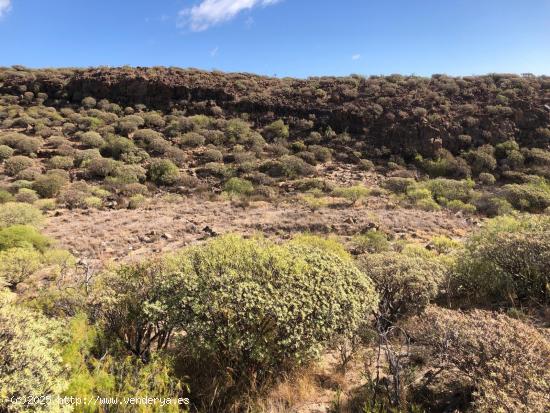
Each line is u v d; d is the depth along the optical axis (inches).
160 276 158.9
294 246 186.2
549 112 1284.4
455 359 127.6
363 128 1336.1
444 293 243.8
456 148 1224.8
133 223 619.8
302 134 1350.9
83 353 125.1
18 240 399.5
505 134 1236.5
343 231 565.9
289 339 132.4
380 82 1589.6
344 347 161.9
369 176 1104.2
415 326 152.7
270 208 781.9
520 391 106.1
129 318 152.1
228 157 1182.3
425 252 381.7
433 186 948.6
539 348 124.3
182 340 141.9
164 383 120.5
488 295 236.7
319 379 149.6
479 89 1460.4
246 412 128.0
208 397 134.6
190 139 1239.5
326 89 1557.6
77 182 922.7
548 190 903.1
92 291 172.7
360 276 170.2
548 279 213.9
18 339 104.4
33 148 1091.3
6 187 858.8
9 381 92.2
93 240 500.7
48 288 219.3
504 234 246.4
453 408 118.5
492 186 1046.4
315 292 146.9
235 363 143.4
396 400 119.9
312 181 1004.6
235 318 138.5
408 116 1315.2
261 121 1423.5
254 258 159.0
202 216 694.5
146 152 1141.1
